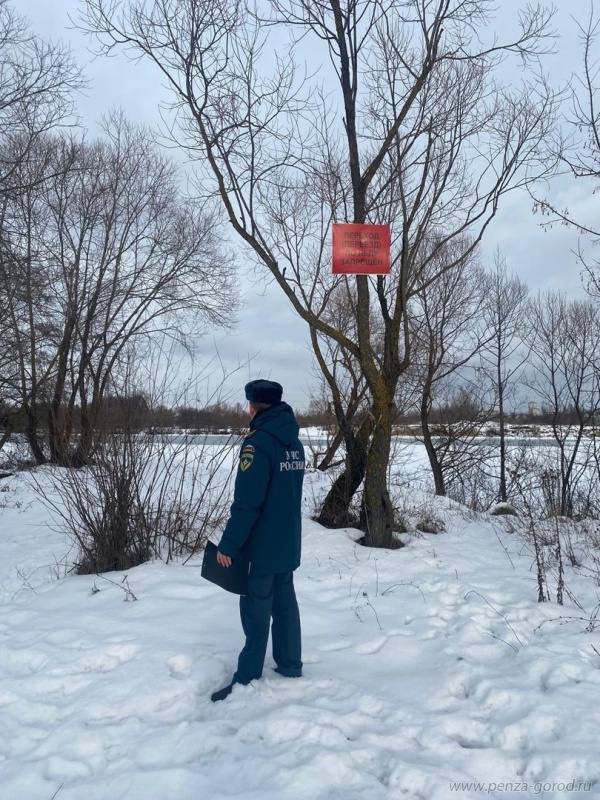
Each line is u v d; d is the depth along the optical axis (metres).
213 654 4.16
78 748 3.24
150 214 20.52
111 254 19.80
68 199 18.91
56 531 8.47
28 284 13.04
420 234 7.48
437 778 2.85
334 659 4.25
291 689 3.75
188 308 21.06
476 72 7.56
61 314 17.09
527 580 5.98
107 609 5.10
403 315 7.47
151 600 5.19
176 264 20.61
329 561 6.46
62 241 18.55
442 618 4.96
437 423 13.61
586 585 5.82
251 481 3.68
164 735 3.30
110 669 4.09
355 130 7.32
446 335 13.38
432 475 14.12
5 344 15.49
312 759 2.99
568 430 11.43
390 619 4.94
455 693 3.77
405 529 7.97
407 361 7.41
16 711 3.66
